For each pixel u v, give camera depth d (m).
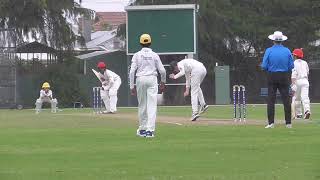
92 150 44.47
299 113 76.44
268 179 32.53
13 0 150.00
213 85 157.25
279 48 60.88
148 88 54.50
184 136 53.59
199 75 72.38
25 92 148.50
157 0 161.00
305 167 36.03
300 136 52.12
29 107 145.50
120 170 35.66
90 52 174.75
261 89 154.62
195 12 130.25
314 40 173.00
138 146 46.50
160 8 129.62
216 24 163.62
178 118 78.62
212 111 96.62
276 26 171.62
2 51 143.88
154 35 129.75
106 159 39.97
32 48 155.12
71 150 44.59
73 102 151.50
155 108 54.56
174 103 130.88
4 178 33.56
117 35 168.62
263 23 170.75
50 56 156.88
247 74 171.88
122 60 149.62
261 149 43.56
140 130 54.88
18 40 152.25
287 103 61.19
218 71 132.75
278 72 60.41
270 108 61.22
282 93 61.25
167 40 129.75
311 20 171.88
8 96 140.12
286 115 61.47
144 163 38.09
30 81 149.88
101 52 161.12
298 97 75.62
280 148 44.00
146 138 52.41
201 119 75.69
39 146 47.41
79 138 53.06
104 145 47.56
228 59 172.50
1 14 149.88
